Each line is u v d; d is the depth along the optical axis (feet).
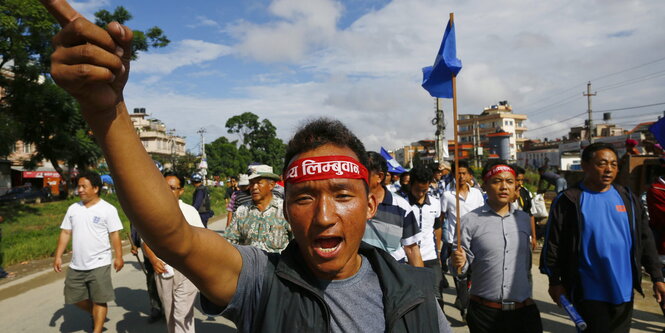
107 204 14.67
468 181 18.29
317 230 3.68
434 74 11.41
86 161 80.23
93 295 14.25
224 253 3.83
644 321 15.74
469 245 10.56
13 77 67.82
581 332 9.64
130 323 16.70
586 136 165.58
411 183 14.43
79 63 2.51
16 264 28.89
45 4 2.45
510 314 10.07
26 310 18.65
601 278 9.43
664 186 13.51
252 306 3.99
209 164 188.14
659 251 13.52
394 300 3.95
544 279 21.62
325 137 3.94
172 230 3.32
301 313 3.77
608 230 9.48
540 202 27.17
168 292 12.72
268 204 13.08
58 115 70.33
